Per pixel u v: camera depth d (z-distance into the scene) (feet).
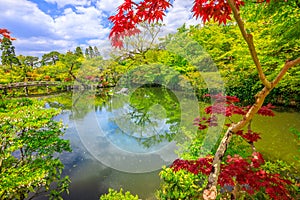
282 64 9.92
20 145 7.07
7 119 7.95
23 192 6.93
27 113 9.00
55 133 8.87
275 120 14.58
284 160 8.84
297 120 14.26
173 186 6.53
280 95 17.81
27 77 49.83
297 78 10.28
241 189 4.97
